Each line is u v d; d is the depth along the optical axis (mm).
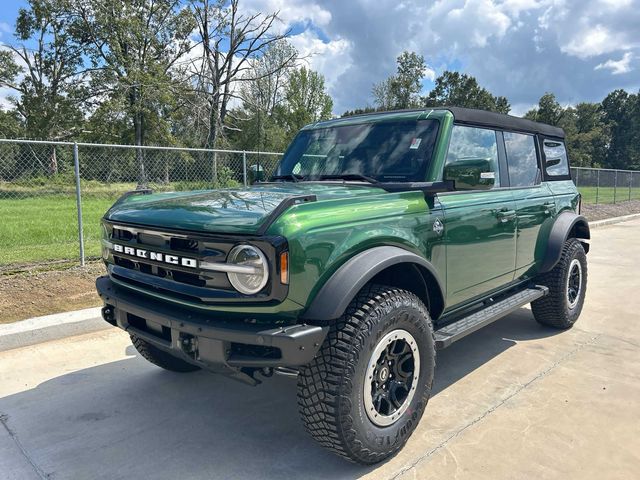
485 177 3260
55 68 40781
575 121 94062
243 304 2396
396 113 3926
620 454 2863
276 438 3098
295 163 4195
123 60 35438
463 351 4586
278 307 2359
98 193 13312
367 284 2822
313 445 3012
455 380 3928
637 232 13680
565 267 4879
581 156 81812
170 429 3211
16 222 11578
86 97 37438
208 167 11430
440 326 3508
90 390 3777
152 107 35500
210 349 2451
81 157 13203
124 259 3049
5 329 4594
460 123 3740
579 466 2748
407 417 2869
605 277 7789
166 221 2691
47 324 4762
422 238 3098
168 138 35906
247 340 2346
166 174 12000
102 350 4574
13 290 5727
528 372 4078
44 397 3652
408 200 3076
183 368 4059
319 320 2453
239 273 2342
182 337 2588
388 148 3680
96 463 2822
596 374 4027
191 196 3273
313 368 2514
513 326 5363
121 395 3699
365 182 3453
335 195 2902
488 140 4109
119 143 36969
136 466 2797
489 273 3893
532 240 4543
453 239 3387
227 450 2959
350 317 2564
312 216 2510
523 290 4676
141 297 2957
